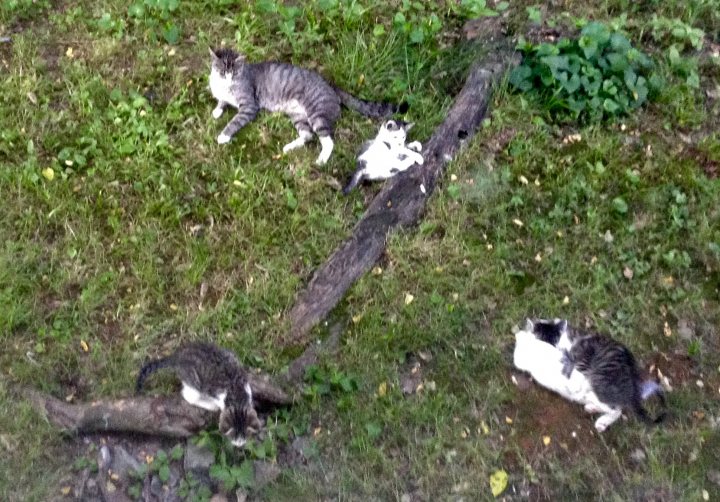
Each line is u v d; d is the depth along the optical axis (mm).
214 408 3082
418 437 3184
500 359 3352
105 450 3080
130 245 3465
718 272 3594
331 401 3221
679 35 4117
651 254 3605
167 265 3457
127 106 3764
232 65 3734
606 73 3945
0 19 4020
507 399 3271
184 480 3045
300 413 3184
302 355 3297
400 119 3855
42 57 3932
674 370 3389
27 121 3719
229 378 3031
